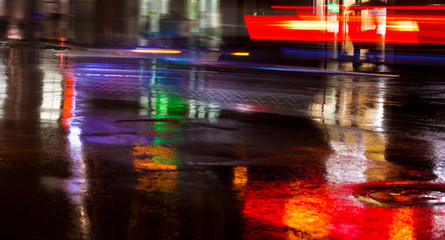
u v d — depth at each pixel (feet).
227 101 37.04
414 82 48.96
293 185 18.70
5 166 20.08
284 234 14.16
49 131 26.35
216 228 14.51
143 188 17.90
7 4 73.26
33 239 13.50
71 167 20.17
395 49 62.90
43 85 41.39
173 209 15.96
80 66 54.54
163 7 64.13
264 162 21.75
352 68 58.65
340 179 19.60
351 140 26.23
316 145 25.02
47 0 71.00
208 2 63.67
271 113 33.01
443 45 61.31
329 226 14.80
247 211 15.90
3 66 52.39
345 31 63.87
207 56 62.69
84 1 67.87
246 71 54.70
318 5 63.82
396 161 22.41
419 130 29.07
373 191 18.21
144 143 24.45
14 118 29.32
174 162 21.38
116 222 14.78
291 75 52.49
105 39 66.23
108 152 22.61
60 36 69.15
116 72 50.96
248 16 63.21
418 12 62.03
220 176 19.60
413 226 14.88
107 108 33.09
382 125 30.19
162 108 33.78
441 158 23.07
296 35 63.52
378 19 63.21
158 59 61.87
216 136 26.43
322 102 37.50
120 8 65.46
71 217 15.07
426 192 18.17
